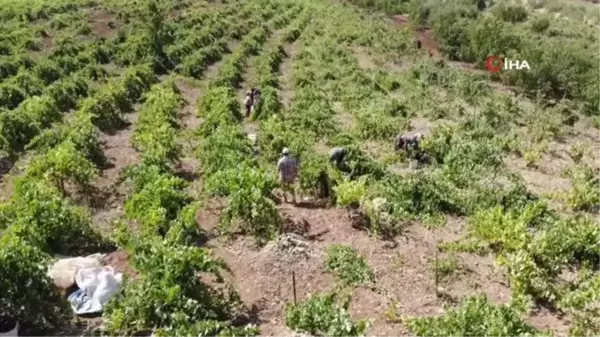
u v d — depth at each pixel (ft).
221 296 39.45
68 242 45.93
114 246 47.37
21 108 78.74
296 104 87.40
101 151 66.64
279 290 42.60
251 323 38.78
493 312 35.88
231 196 50.62
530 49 114.42
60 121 79.51
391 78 104.68
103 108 80.69
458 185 60.80
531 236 47.67
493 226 49.85
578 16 174.60
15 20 129.80
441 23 142.10
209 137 68.90
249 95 85.35
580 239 48.14
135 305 35.73
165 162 62.34
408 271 45.70
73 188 57.72
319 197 57.62
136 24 130.21
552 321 40.22
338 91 97.30
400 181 57.82
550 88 103.45
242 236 49.42
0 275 34.96
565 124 85.92
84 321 37.63
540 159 72.08
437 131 74.90
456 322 35.47
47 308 36.86
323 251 47.65
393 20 172.35
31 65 99.86
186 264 38.11
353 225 52.37
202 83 104.94
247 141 68.80
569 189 63.26
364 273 44.29
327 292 42.37
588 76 102.37
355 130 78.48
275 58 120.88
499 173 64.28
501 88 107.24
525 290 42.37
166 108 81.92
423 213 54.60
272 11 171.42
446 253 48.55
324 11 177.68
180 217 47.62
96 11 143.54
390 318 39.60
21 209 45.52
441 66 114.21
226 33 140.05
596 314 40.34
